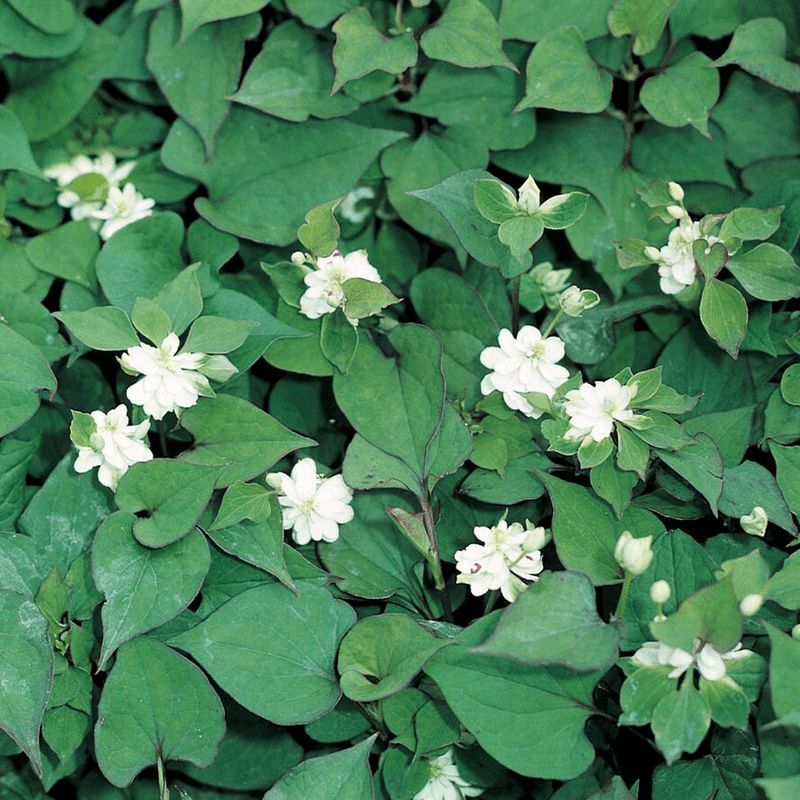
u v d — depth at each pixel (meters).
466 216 0.67
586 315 0.71
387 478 0.65
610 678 0.64
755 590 0.59
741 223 0.67
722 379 0.69
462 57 0.70
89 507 0.66
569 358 0.70
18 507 0.67
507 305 0.71
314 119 0.73
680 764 0.62
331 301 0.66
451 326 0.70
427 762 0.63
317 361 0.67
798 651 0.57
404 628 0.61
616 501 0.63
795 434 0.67
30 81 0.77
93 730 0.65
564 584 0.59
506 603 0.67
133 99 0.79
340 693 0.62
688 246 0.67
